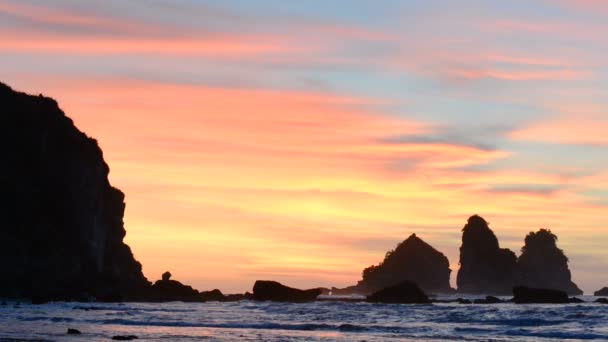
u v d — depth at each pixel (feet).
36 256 355.36
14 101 408.26
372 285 637.30
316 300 376.89
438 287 631.97
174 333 171.42
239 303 332.60
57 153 398.01
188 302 351.25
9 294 330.34
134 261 434.71
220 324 193.57
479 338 158.71
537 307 236.84
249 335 166.09
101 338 158.10
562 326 177.06
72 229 381.19
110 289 364.38
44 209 379.35
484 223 619.67
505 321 192.24
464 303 324.19
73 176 392.68
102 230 410.11
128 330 178.50
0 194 370.73
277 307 276.82
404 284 336.29
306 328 184.03
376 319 209.46
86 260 379.76
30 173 388.98
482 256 609.83
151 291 376.07
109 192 430.20
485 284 602.85
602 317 190.19
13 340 153.69
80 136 412.36
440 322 197.98
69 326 189.98
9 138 396.57
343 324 189.26
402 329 178.81
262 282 377.91
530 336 162.40
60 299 330.13
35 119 404.16
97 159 411.54
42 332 172.14
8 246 350.43
